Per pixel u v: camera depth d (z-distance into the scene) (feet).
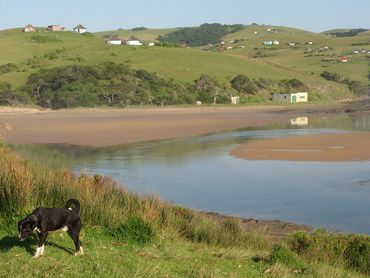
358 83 513.86
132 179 98.84
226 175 101.60
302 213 70.79
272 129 208.54
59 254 30.30
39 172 44.52
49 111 323.57
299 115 291.99
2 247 30.96
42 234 29.35
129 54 463.83
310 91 449.89
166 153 137.90
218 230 44.16
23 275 26.22
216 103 372.17
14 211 37.29
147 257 32.40
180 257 33.68
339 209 72.49
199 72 424.87
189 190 87.81
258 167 110.32
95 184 46.57
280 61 607.37
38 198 39.27
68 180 43.39
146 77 384.27
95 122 247.29
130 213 41.19
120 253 32.40
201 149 144.87
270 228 61.77
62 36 558.97
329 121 246.68
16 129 213.66
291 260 35.68
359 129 197.16
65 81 357.82
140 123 241.35
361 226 63.72
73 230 30.30
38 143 166.71
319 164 111.86
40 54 473.67
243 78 417.08
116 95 348.79
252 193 84.43
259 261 35.68
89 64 408.26
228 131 203.31
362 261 39.93
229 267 32.99
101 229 37.47
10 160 47.32
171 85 379.76
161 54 468.34
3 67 411.95
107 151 145.07
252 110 337.11
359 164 110.32
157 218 42.09
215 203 77.77
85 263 29.30
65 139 177.99
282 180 94.79
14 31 585.63
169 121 252.62
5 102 342.03
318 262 38.60
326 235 45.29
